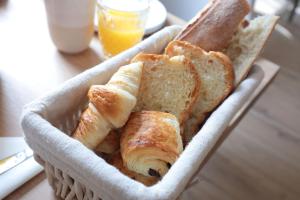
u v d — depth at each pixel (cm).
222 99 42
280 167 107
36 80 52
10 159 40
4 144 42
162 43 48
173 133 34
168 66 41
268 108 126
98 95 35
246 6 47
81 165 30
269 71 62
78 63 57
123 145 34
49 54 57
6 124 44
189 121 43
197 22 48
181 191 30
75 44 56
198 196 95
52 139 31
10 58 55
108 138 38
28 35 61
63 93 36
